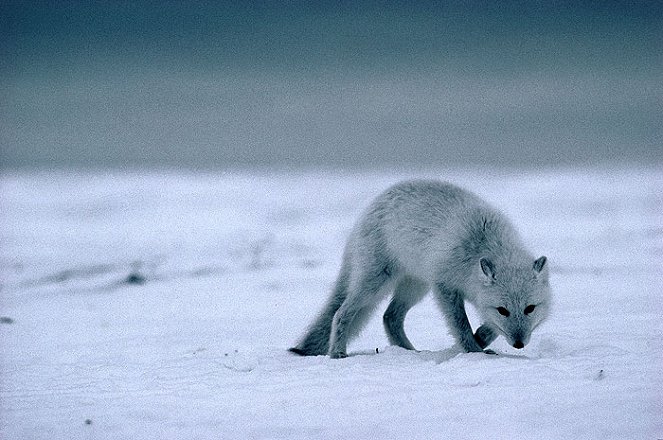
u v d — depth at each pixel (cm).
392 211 1354
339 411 899
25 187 9362
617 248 3195
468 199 1320
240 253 3712
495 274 1199
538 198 6825
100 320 2062
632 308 1655
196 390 1079
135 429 895
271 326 1822
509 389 936
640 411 816
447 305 1276
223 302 2275
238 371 1240
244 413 923
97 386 1178
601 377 969
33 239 5059
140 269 3105
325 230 5212
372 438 799
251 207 7150
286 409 927
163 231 5459
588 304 1777
